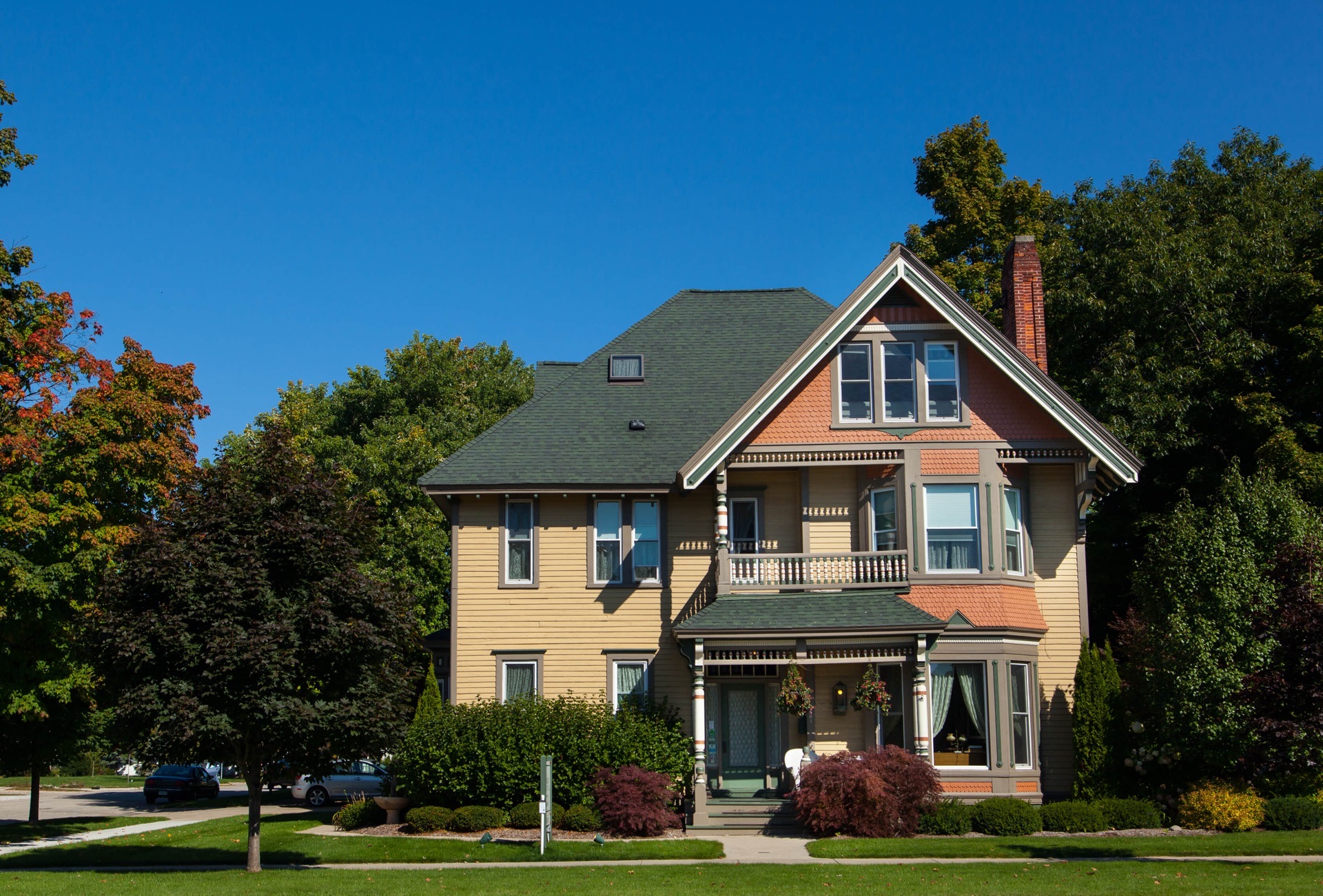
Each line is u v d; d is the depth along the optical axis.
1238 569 23.83
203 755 19.11
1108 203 38.12
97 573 26.00
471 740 25.62
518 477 28.39
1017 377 26.23
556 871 19.16
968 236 44.84
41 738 29.75
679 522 28.52
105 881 18.39
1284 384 33.94
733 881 17.84
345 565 20.09
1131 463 25.86
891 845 21.39
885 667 26.58
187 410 30.42
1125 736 25.50
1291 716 18.06
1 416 26.83
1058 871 18.47
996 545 26.34
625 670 28.05
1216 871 18.06
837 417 27.06
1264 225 35.81
